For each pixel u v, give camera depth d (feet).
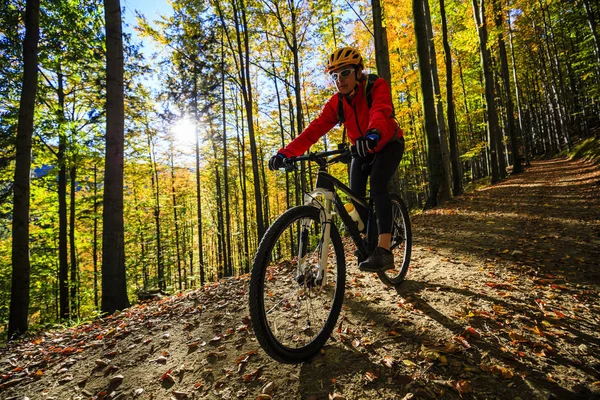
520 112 77.05
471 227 19.21
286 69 51.34
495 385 5.36
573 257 12.04
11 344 12.32
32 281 42.01
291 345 7.18
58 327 17.84
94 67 31.58
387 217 7.41
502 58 58.95
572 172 46.16
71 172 40.14
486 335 6.84
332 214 7.24
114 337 9.70
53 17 27.07
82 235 51.19
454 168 36.68
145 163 66.18
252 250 98.22
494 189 38.96
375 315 8.21
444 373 5.74
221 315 9.81
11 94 28.19
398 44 42.04
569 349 6.26
